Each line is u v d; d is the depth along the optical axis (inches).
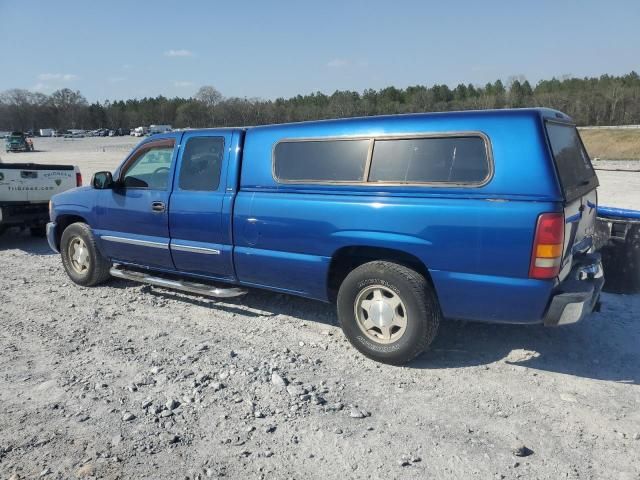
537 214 142.9
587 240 183.3
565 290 149.0
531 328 199.0
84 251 259.9
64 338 196.9
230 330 203.3
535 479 116.1
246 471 120.0
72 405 148.4
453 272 155.9
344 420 139.6
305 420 139.6
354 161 172.9
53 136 4446.4
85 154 1819.6
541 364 170.6
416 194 160.7
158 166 225.6
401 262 170.2
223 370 168.2
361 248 173.0
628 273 232.4
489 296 152.3
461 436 132.1
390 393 153.5
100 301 240.1
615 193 665.6
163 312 224.4
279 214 185.8
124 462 123.2
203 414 142.9
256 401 149.3
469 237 151.5
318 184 178.9
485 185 149.9
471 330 197.8
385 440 130.9
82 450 127.8
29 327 208.4
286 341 191.9
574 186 162.9
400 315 168.1
